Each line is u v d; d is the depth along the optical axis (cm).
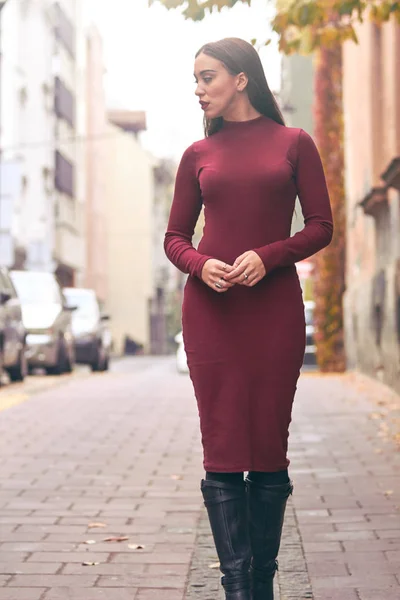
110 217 6988
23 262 4044
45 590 470
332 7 871
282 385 373
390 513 629
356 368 2178
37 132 4225
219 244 374
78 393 1622
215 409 375
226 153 377
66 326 2325
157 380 2072
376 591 459
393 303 1540
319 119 2412
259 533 385
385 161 1659
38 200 4234
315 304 2452
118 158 6975
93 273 6012
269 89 384
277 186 372
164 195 8369
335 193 2411
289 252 366
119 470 822
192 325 377
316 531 582
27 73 4212
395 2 895
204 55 380
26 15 4216
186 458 886
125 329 6988
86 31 5978
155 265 7788
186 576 491
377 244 1795
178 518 631
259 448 374
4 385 1834
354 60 2097
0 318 1741
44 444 977
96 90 6144
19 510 659
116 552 542
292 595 454
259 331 371
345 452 901
